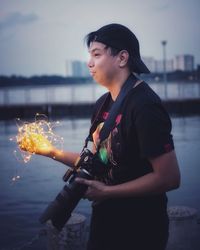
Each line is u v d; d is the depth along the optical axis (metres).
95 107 2.05
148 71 1.83
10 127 30.05
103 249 1.84
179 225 3.89
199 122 28.47
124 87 1.77
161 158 1.62
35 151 2.11
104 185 1.73
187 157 12.86
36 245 5.14
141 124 1.64
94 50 1.83
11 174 10.95
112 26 1.81
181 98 43.94
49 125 2.14
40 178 10.27
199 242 3.94
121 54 1.80
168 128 1.67
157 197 1.80
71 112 42.25
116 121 1.75
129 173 1.77
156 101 1.67
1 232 5.81
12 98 68.00
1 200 7.98
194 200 7.30
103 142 1.79
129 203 1.79
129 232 1.79
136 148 1.73
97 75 1.85
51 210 1.79
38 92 78.25
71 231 3.72
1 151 16.28
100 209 1.85
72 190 1.76
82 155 1.87
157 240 1.81
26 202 7.76
